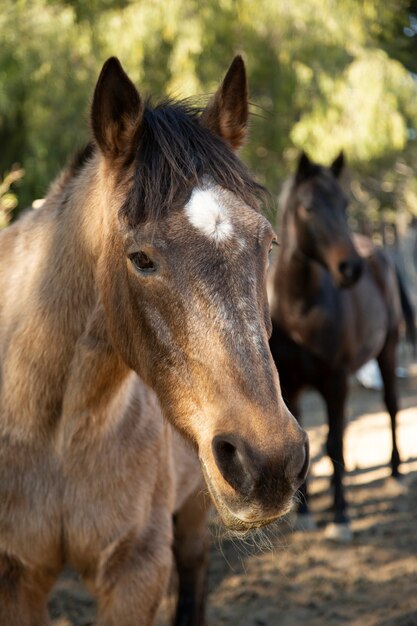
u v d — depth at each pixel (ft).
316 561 14.80
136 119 6.22
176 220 5.70
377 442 24.43
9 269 7.94
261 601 13.00
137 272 5.86
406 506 18.24
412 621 11.91
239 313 5.48
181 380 5.73
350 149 30.76
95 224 6.86
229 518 5.39
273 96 32.09
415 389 34.58
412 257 48.47
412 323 22.76
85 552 7.52
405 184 45.70
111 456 7.41
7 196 14.96
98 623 7.75
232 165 6.03
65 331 7.07
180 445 9.18
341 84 30.81
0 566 7.29
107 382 7.08
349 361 17.13
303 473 5.36
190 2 28.58
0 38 26.96
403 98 31.81
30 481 7.27
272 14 29.81
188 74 28.12
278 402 5.36
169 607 12.57
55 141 27.58
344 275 15.96
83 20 28.66
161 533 7.95
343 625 12.07
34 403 7.18
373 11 33.50
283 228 16.97
